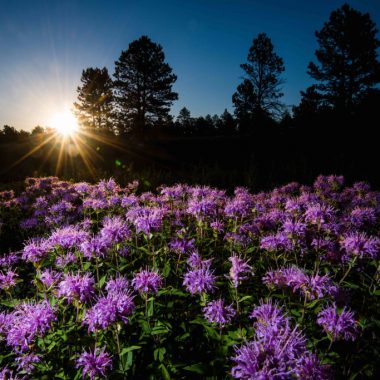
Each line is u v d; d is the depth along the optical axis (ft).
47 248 12.03
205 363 9.02
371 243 10.96
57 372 8.61
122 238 12.00
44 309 8.79
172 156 105.81
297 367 6.49
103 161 96.02
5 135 191.62
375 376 9.11
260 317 8.29
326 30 114.73
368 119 91.61
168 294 11.64
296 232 12.74
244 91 138.41
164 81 148.56
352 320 8.33
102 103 184.96
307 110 110.32
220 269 13.71
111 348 8.68
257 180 43.45
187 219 17.81
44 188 29.99
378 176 46.21
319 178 24.80
